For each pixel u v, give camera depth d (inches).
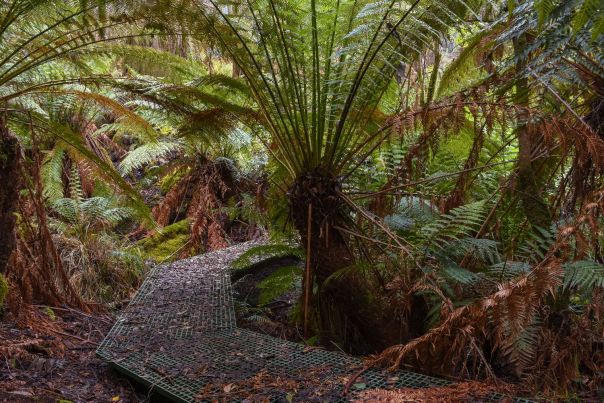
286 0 106.1
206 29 115.0
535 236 91.2
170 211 233.9
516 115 90.2
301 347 88.8
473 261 101.7
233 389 71.6
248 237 228.2
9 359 81.8
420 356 80.8
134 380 81.7
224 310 118.1
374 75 108.2
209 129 129.8
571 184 95.6
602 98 88.2
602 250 85.4
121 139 258.8
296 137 105.4
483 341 87.0
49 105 166.7
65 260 148.9
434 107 94.3
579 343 79.6
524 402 63.2
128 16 115.3
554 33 80.4
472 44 109.3
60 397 73.9
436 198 113.5
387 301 101.7
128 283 161.9
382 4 97.7
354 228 107.2
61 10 113.7
